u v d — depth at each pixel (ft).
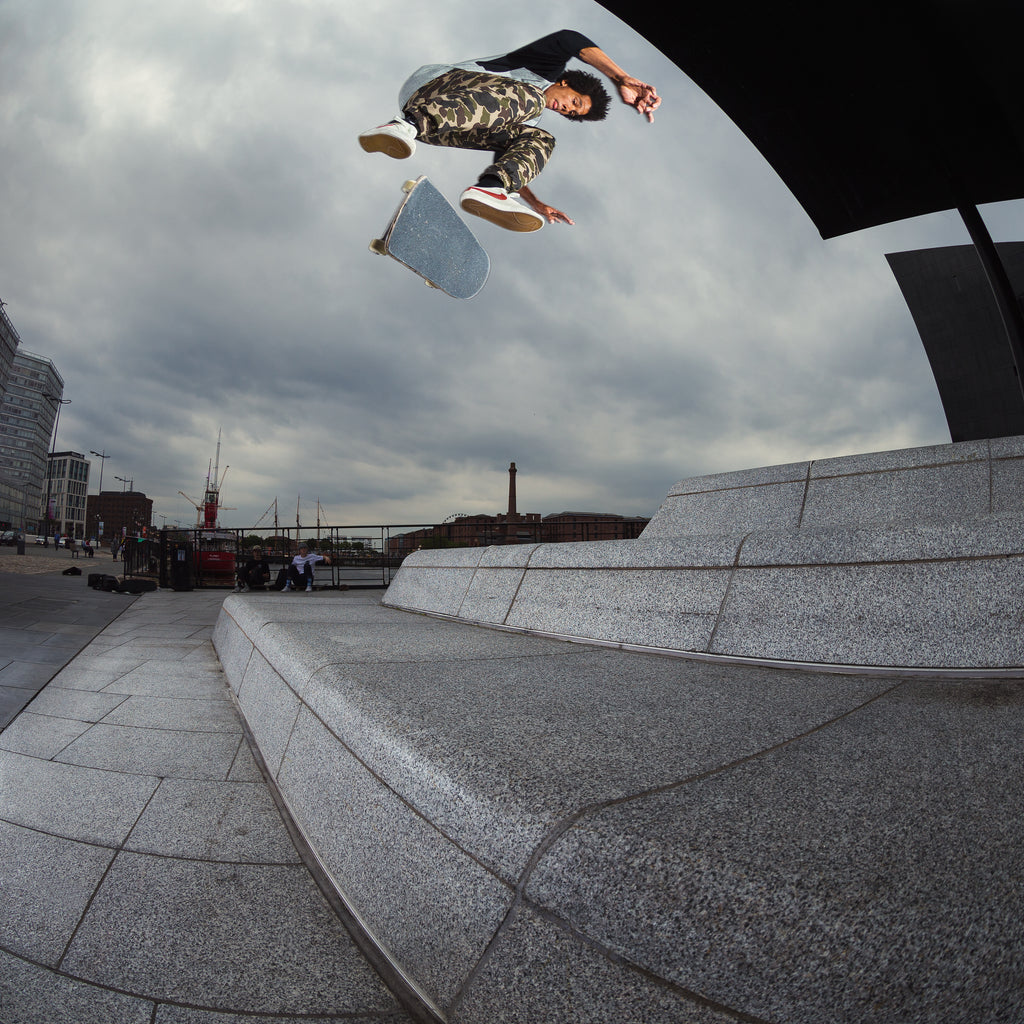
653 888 3.20
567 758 4.73
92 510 485.97
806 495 16.14
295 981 4.67
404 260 12.37
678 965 3.03
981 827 3.52
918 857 3.21
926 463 14.60
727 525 17.43
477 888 3.99
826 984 2.76
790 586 9.36
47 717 12.17
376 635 11.78
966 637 7.92
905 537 8.61
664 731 5.55
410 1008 4.36
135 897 5.87
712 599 10.13
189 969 4.83
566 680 7.83
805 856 3.23
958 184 24.35
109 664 17.56
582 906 3.39
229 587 56.65
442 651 10.05
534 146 11.23
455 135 10.94
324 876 6.15
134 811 7.84
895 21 21.31
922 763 4.64
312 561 46.14
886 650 8.36
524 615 13.43
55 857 6.67
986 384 36.91
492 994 3.68
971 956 2.70
